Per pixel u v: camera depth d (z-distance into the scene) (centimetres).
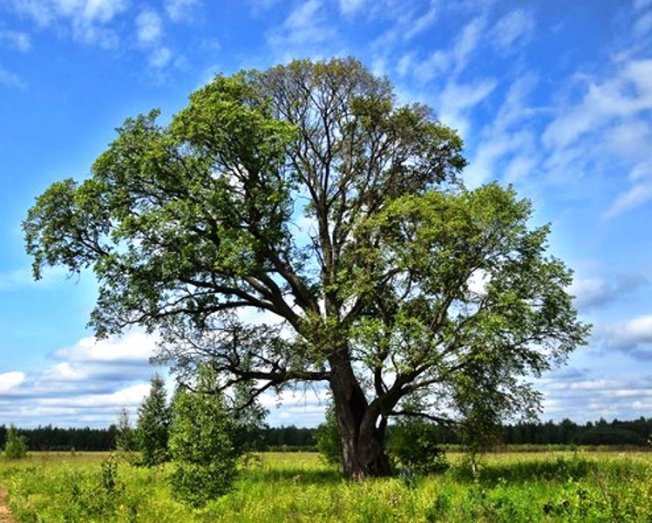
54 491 2225
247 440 2673
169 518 1606
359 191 2898
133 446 3419
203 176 2552
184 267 2509
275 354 2716
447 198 2316
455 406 2411
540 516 1249
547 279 2228
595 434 6794
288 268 2758
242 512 1598
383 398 2458
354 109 2858
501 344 2191
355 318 2530
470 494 1420
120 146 2598
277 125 2534
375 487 1759
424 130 2878
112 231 2475
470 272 2231
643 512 1103
